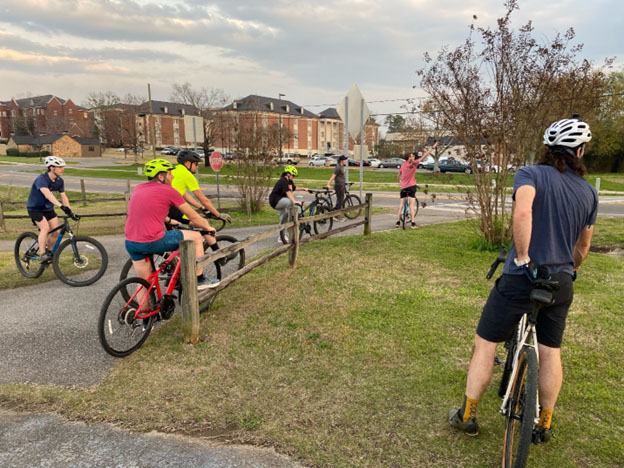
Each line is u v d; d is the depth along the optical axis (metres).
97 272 6.60
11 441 2.77
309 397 3.25
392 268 6.75
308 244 8.57
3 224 11.08
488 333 2.59
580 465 2.54
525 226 2.24
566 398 3.21
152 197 4.11
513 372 2.38
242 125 14.27
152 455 2.65
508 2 6.97
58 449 2.70
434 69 7.57
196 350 4.01
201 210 5.60
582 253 2.58
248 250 8.32
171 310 4.40
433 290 5.67
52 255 6.28
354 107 12.35
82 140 86.56
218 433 2.85
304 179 36.91
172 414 3.04
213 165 13.83
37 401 3.20
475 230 9.68
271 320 4.70
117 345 3.98
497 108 7.27
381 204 18.59
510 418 2.36
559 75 7.09
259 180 14.20
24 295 5.73
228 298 5.41
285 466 2.55
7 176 40.88
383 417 3.01
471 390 2.70
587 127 2.32
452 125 7.75
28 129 104.69
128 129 82.25
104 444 2.74
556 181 2.33
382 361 3.79
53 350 4.05
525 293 2.37
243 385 3.42
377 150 89.12
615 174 49.94
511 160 7.59
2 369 3.69
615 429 2.86
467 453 2.64
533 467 2.52
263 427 2.90
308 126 99.25
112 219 14.42
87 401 3.20
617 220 12.73
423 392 3.31
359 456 2.62
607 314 4.83
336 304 5.16
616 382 3.44
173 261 4.50
